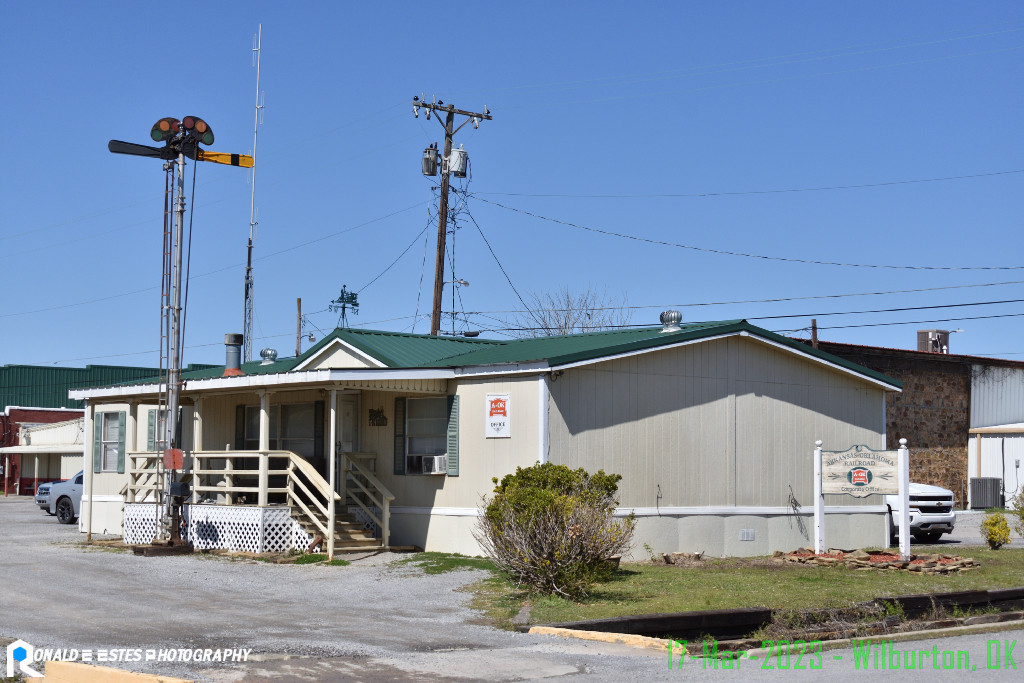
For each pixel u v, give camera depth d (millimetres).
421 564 17547
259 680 9125
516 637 11539
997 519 21594
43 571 17297
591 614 12508
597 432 18484
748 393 20750
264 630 11922
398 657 10242
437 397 19734
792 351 21203
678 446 19547
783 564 17828
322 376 18141
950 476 37344
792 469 21266
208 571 17250
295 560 18219
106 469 26203
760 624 12484
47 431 52531
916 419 36719
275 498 22656
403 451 20266
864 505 22406
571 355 17969
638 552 18688
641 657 10383
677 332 20094
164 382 21609
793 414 21438
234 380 19922
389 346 21938
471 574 16406
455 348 23141
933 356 37094
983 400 38938
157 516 21031
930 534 25016
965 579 15984
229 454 20156
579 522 14070
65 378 67562
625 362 18953
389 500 19984
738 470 20359
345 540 19359
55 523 29609
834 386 22281
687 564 17906
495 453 18562
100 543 22031
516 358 19344
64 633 11664
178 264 20719
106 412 26375
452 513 19172
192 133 20594
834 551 18828
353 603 14117
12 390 65875
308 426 22281
